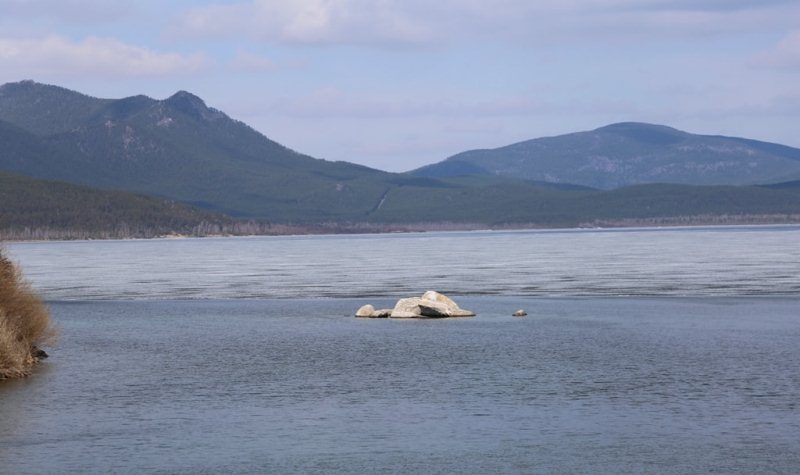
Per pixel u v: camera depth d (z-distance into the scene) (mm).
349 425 37438
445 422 37750
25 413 39688
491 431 36281
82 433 36250
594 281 117562
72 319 78688
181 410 40188
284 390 44531
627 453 33188
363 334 66625
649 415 38469
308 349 58812
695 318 73625
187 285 121812
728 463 31891
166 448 34188
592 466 31781
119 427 37188
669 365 50469
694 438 34906
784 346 57219
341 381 46844
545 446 34188
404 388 44812
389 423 37719
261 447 34281
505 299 94500
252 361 53844
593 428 36562
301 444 34688
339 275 139875
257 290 111750
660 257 178125
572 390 43688
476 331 67625
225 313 83250
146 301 97125
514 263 167000
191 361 53969
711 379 45969
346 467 31875
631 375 47469
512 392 43469
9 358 48938
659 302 87875
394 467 31875
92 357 55781
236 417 38875
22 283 57125
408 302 79500
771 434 35250
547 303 89250
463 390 44094
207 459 32812
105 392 44250
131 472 31359
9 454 33375
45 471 31438
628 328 67812
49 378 48219
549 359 53375
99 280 134000
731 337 61781
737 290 99875
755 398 41375
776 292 96500
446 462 32375
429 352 56906
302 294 104812
